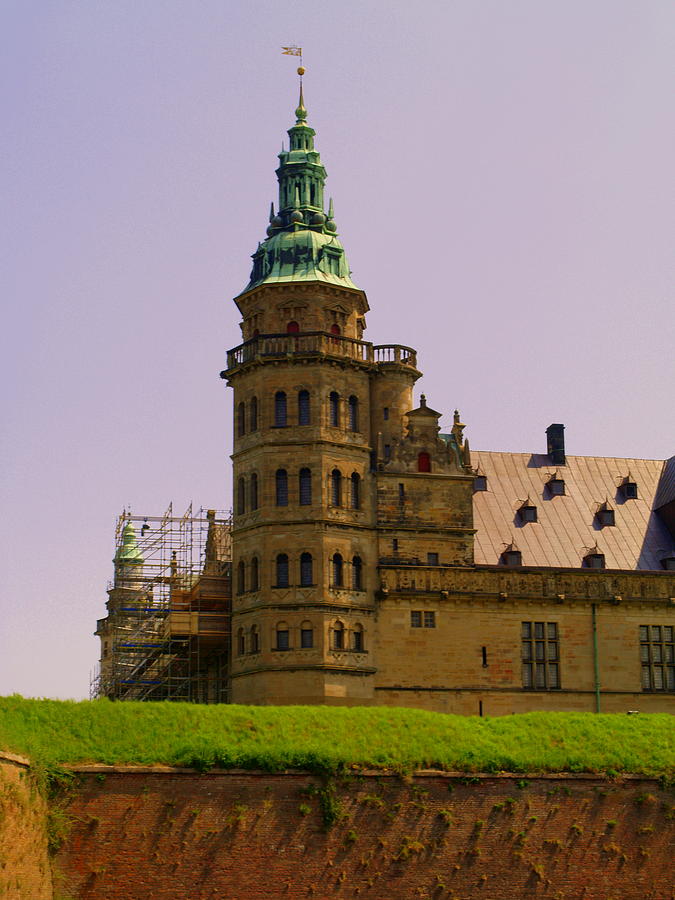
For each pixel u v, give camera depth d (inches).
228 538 3796.8
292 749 2345.0
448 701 3112.7
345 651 3056.1
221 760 2292.1
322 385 3161.9
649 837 2470.5
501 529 3366.1
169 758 2289.6
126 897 2181.3
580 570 3260.3
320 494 3100.4
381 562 3149.6
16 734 2208.4
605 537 3425.2
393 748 2431.1
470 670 3142.2
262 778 2304.4
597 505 3508.9
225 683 3294.8
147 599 3513.8
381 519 3176.7
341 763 2352.4
